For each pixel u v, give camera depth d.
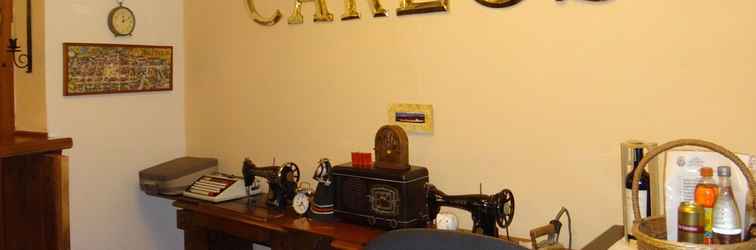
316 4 2.71
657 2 1.90
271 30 2.93
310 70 2.79
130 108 3.13
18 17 2.84
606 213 2.04
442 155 2.41
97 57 2.96
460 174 2.37
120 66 3.05
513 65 2.20
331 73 2.71
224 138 3.20
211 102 3.24
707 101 1.83
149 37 3.18
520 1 2.16
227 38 3.12
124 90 3.08
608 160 2.02
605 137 2.02
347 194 2.32
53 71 2.81
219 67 3.18
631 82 1.96
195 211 2.72
